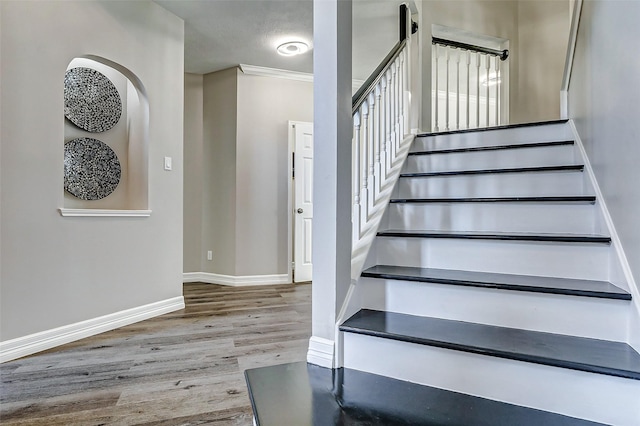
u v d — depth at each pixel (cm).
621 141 133
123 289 273
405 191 231
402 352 137
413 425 109
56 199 230
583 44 185
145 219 293
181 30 327
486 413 114
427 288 156
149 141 296
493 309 143
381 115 226
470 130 255
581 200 164
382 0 301
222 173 445
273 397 125
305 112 464
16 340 209
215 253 450
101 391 168
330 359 147
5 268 205
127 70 278
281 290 403
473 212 191
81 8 244
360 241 186
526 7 388
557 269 151
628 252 126
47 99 226
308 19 325
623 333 123
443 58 416
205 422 143
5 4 205
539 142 229
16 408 154
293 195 455
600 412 107
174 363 200
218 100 447
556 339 128
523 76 388
